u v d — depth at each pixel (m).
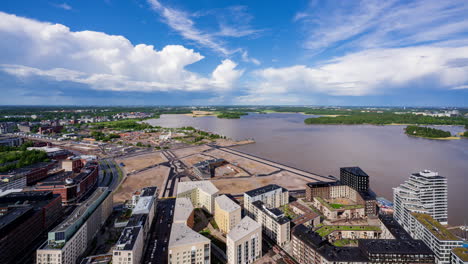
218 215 190.50
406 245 136.62
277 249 164.75
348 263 130.50
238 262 143.25
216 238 176.00
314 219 191.88
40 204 188.00
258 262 151.50
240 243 142.75
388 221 175.12
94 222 179.25
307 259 145.50
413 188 192.62
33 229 169.25
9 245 145.38
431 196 190.62
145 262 147.62
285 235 169.50
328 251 137.62
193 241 139.75
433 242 151.12
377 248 133.50
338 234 182.12
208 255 141.88
